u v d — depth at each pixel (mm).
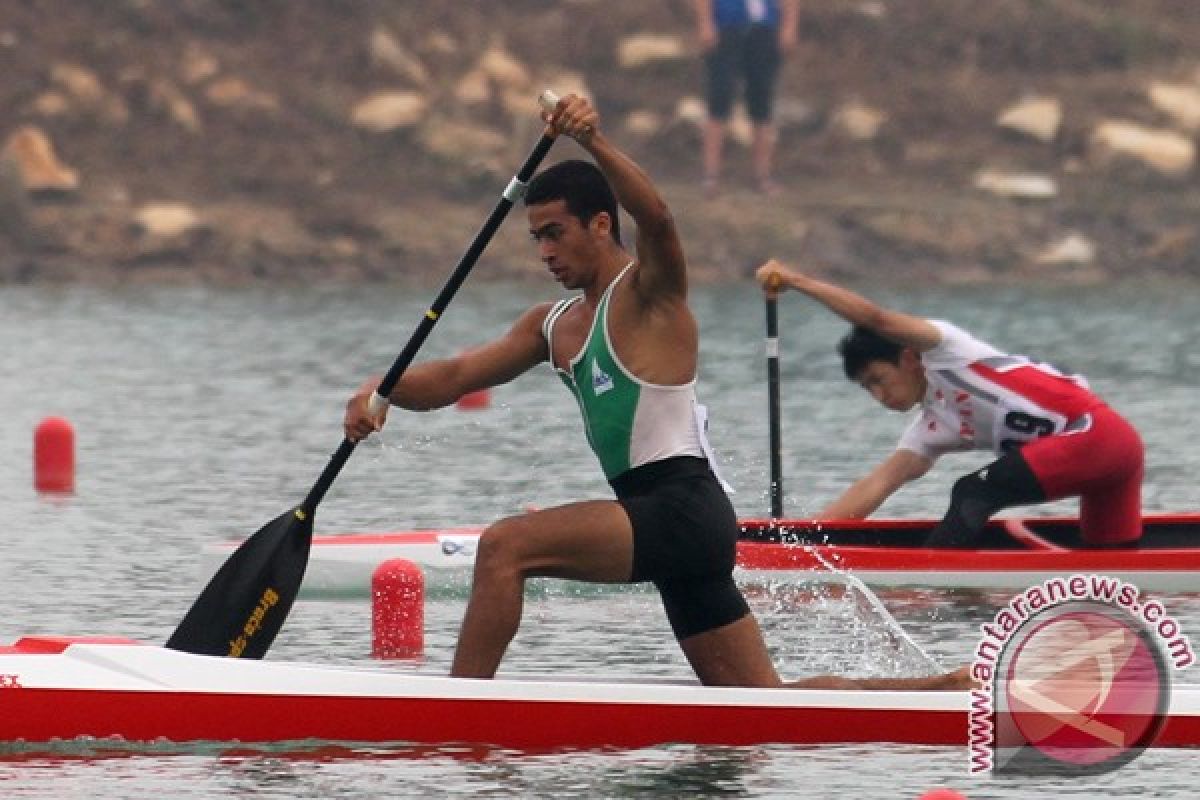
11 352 88500
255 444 66500
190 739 31859
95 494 57375
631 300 31594
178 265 119500
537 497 56938
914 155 134625
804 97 137500
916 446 47875
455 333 95500
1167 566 46250
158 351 89375
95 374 82438
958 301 110750
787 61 139875
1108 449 46312
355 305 107562
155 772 30547
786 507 55344
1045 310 106812
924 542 48406
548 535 31578
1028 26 143500
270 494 57406
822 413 72875
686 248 121500
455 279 33094
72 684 31719
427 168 128500
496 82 134750
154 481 59531
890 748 32125
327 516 53719
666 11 141375
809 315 105562
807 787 30125
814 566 47125
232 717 31906
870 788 30125
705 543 31734
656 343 31609
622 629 41688
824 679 33062
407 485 58906
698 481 31766
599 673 37531
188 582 45344
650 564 31641
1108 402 75125
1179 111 138125
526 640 40594
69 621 41344
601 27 139500
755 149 126000
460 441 68000
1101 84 140750
